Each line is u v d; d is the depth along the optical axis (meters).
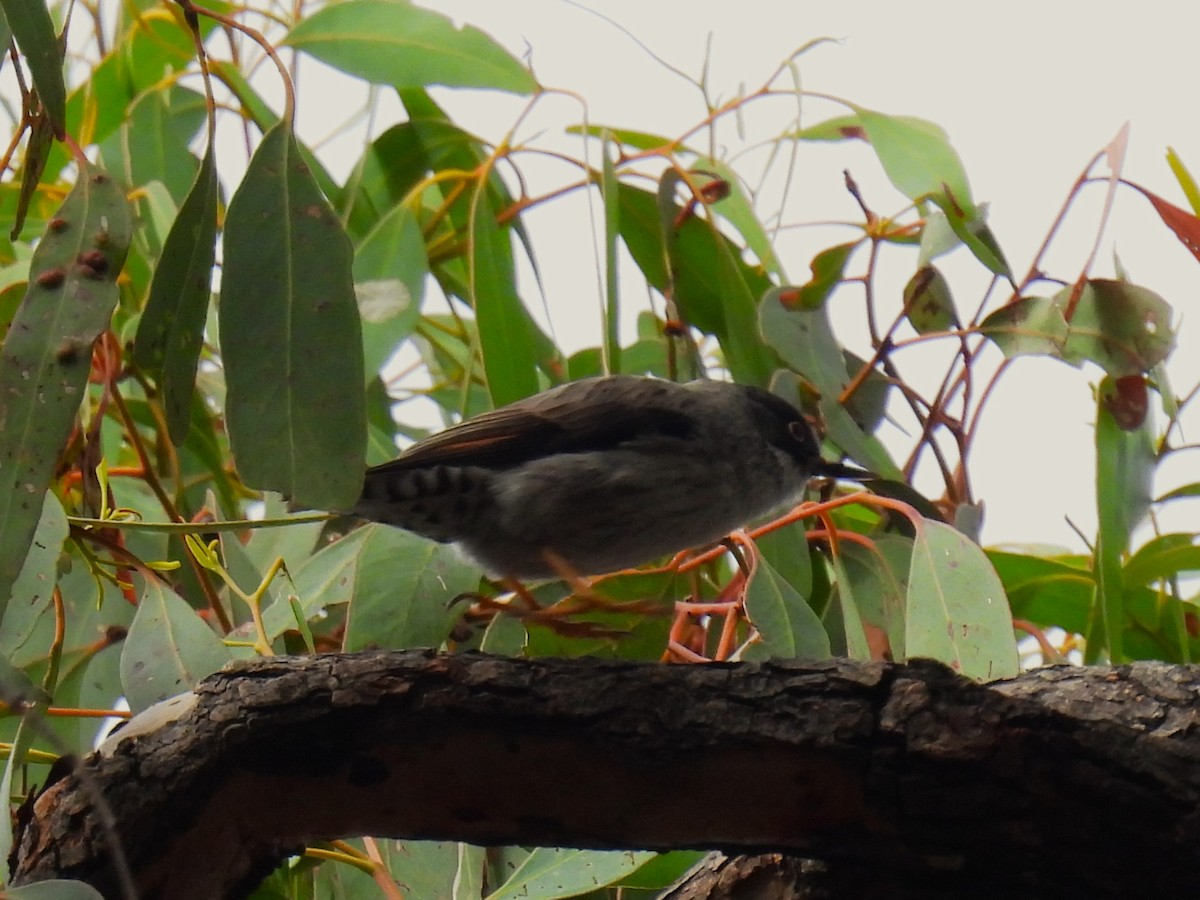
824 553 9.73
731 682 5.61
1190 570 9.18
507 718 5.61
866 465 9.34
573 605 7.89
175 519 9.11
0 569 6.29
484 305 9.69
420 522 8.23
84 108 11.37
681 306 10.41
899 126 9.58
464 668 5.70
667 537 8.49
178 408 6.98
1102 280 8.93
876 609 9.19
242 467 6.60
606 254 9.21
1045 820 5.25
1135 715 5.25
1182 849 5.12
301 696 5.67
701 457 8.49
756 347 9.99
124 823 5.63
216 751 5.68
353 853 7.82
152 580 7.95
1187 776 5.12
